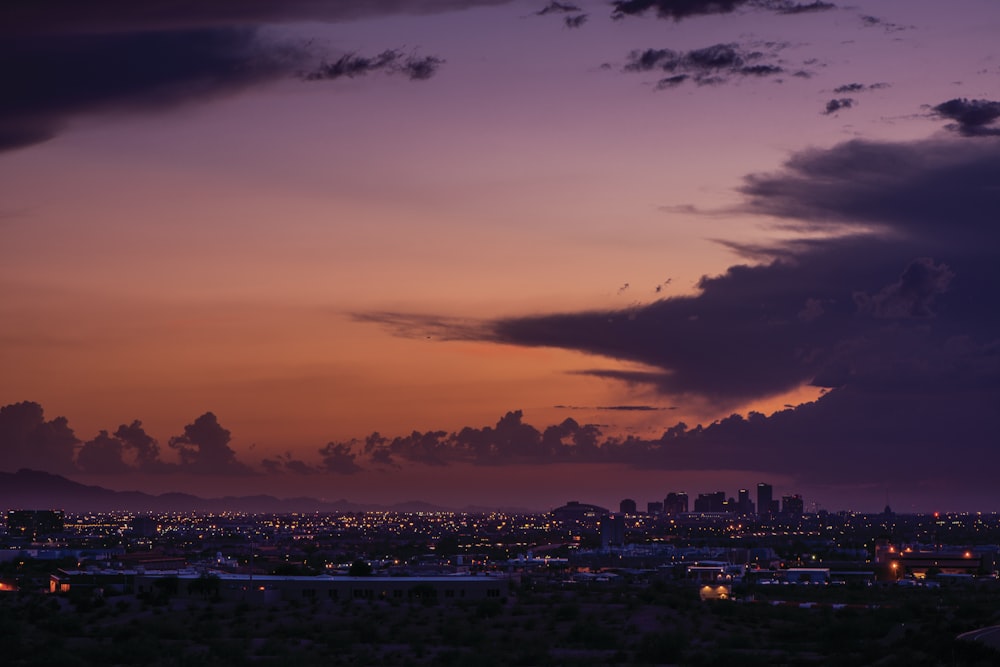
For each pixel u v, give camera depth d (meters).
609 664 152.88
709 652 163.88
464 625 191.25
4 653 152.75
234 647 159.25
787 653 168.00
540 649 162.88
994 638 161.12
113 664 149.38
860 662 151.12
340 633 181.62
